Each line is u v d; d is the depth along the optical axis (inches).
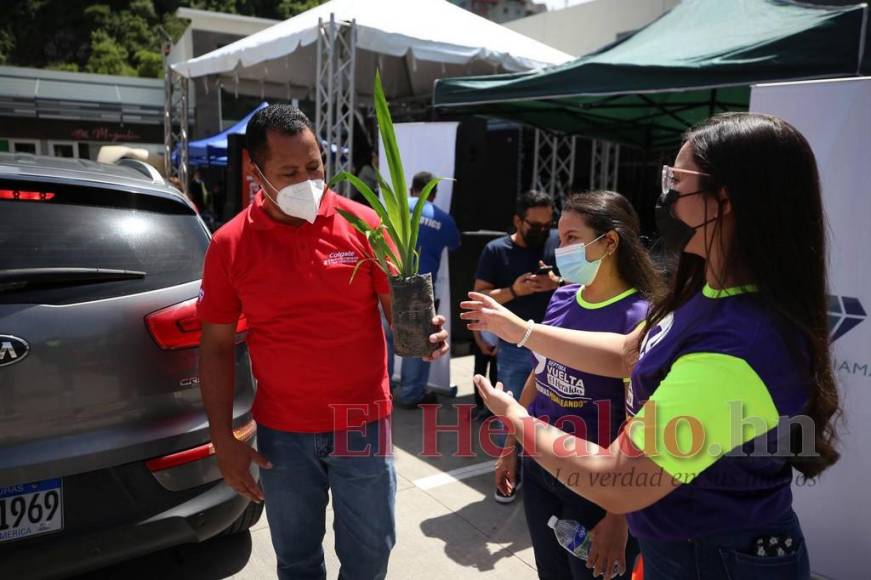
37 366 74.3
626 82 175.5
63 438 76.0
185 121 399.5
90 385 77.8
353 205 74.0
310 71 375.6
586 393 70.4
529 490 75.9
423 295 66.0
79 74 876.0
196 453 86.2
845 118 90.4
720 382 39.1
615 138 381.1
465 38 269.9
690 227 44.3
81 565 78.6
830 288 92.7
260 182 68.8
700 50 169.8
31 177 80.8
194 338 86.3
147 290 84.1
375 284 73.2
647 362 46.1
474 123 293.3
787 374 40.0
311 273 68.9
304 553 75.9
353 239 71.3
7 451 72.7
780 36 146.9
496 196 461.4
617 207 74.3
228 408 73.9
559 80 192.7
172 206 94.0
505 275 141.9
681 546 45.0
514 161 454.0
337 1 279.3
